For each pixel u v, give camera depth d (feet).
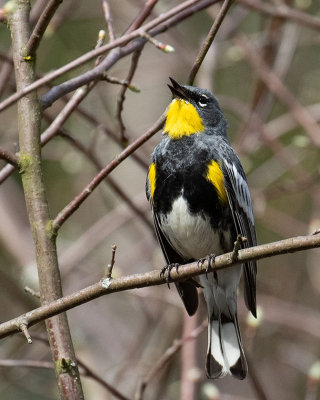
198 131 28.71
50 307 20.53
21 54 24.09
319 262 44.34
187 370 31.78
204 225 27.84
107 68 25.57
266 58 42.34
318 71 50.75
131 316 41.47
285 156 42.47
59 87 24.63
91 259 44.16
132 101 47.32
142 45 26.53
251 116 41.09
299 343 44.88
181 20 28.17
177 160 27.99
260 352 44.75
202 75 42.39
